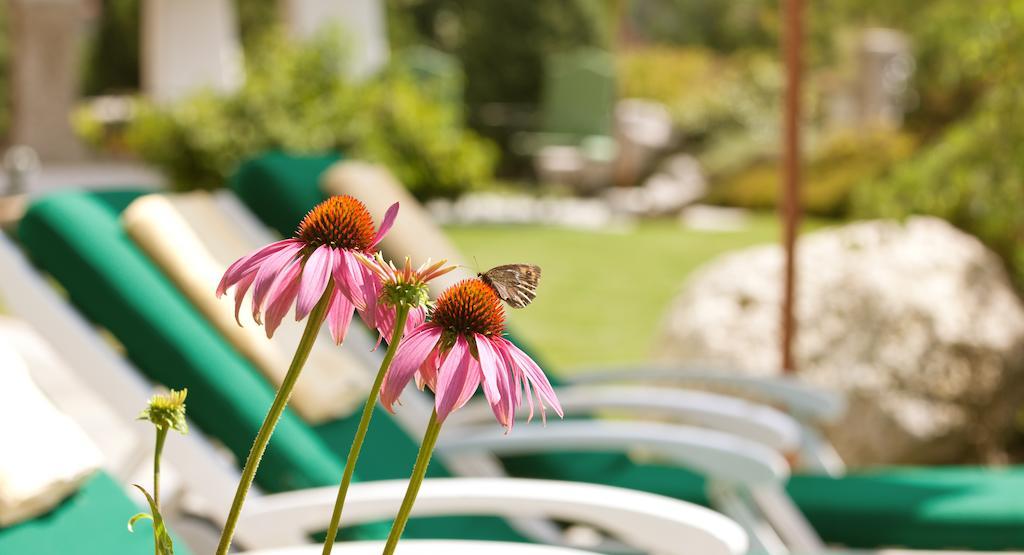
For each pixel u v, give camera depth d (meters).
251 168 2.75
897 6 14.12
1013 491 2.70
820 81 15.00
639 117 14.28
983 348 4.23
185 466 2.04
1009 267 4.93
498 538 2.53
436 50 18.20
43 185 13.09
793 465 3.25
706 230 11.20
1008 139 4.62
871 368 4.16
